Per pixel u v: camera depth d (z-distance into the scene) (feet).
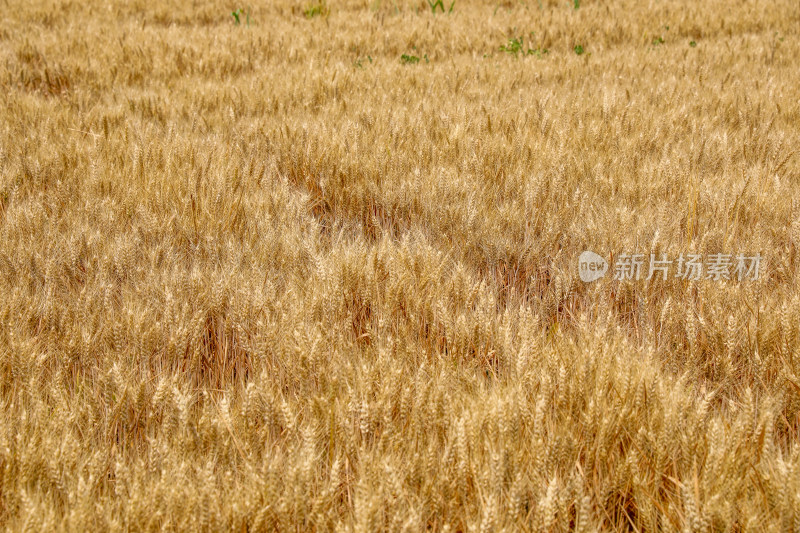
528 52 27.76
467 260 11.59
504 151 14.78
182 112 18.76
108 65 24.68
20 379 8.18
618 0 38.40
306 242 11.03
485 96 20.42
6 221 11.25
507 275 11.54
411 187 12.87
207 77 24.14
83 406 7.81
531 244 11.46
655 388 7.38
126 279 10.46
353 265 10.23
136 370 8.66
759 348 8.74
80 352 8.80
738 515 6.22
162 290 9.81
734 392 8.61
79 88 21.17
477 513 6.41
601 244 11.02
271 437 7.56
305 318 9.17
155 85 22.53
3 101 18.84
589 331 9.03
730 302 9.48
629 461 6.71
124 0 39.09
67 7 37.60
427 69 24.31
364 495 6.00
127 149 14.80
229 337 9.77
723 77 22.50
